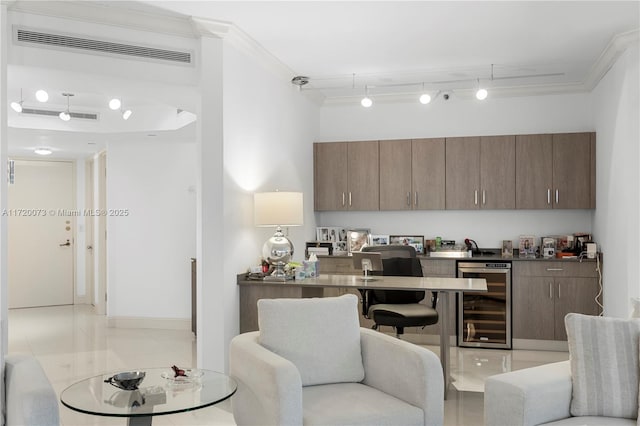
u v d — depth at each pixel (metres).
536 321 5.59
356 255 4.65
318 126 6.72
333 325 3.01
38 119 6.18
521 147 5.92
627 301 4.40
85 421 3.67
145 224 6.87
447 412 3.78
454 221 6.39
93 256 8.66
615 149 4.83
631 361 2.48
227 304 4.21
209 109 4.10
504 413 2.46
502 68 5.37
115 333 6.50
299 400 2.45
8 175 3.41
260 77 4.90
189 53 4.13
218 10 3.85
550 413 2.47
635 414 2.43
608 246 5.12
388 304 4.76
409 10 3.88
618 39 4.41
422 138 6.31
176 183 6.82
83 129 6.37
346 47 4.70
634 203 4.33
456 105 6.39
